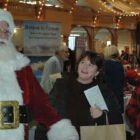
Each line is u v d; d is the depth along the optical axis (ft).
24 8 35.76
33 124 11.34
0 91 7.75
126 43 52.65
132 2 46.44
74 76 10.41
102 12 47.06
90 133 9.35
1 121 7.68
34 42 27.20
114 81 18.11
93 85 10.33
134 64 29.35
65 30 41.16
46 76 20.12
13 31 8.44
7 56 8.04
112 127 9.61
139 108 10.63
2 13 8.12
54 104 9.75
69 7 41.34
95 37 49.16
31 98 8.32
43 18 37.81
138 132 10.61
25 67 8.43
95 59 10.28
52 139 8.54
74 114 9.82
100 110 9.95
